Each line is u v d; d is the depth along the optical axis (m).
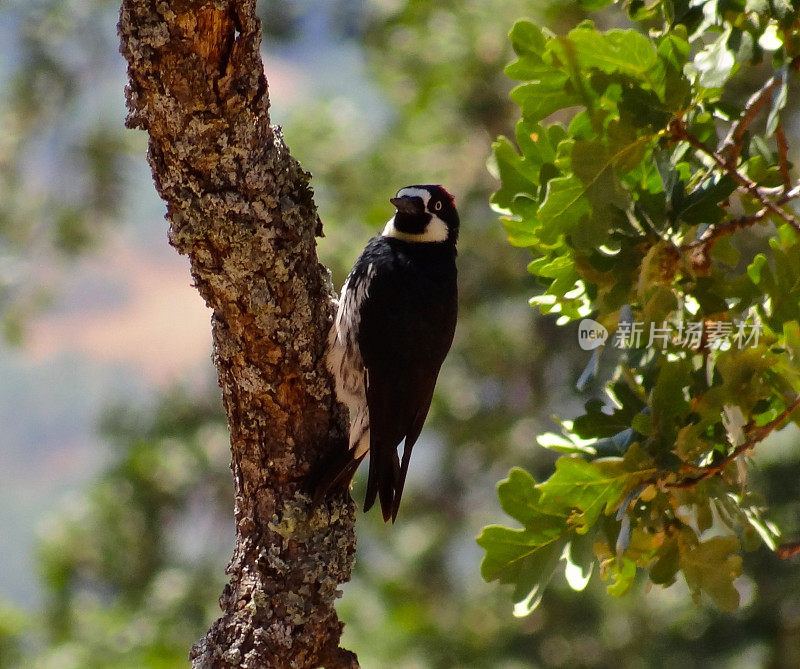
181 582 18.83
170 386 19.84
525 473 6.12
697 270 6.35
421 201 8.96
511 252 18.48
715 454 6.38
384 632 18.97
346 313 8.48
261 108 6.55
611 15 16.34
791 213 6.23
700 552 6.19
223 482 19.28
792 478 15.44
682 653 17.17
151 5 6.11
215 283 6.91
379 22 19.27
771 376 6.20
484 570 6.16
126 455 19.56
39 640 18.67
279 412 7.27
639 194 5.96
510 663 19.03
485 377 19.95
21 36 19.55
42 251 21.09
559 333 19.28
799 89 14.12
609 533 6.11
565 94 6.11
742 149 6.64
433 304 8.62
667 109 5.84
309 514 7.26
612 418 6.31
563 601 19.25
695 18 6.41
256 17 6.30
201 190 6.62
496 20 17.56
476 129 18.38
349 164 19.31
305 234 7.05
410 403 8.48
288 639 7.11
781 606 16.45
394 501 8.41
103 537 19.02
